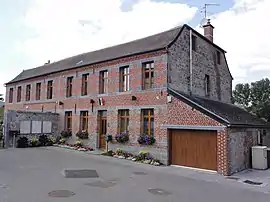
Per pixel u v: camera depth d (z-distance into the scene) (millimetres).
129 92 13898
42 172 9086
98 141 15539
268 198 6969
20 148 16094
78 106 16953
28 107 21516
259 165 11438
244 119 12938
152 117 12914
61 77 18578
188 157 11391
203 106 11188
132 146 13406
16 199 5922
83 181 7977
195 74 14477
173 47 12969
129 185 7711
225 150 10094
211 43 16391
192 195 6957
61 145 17188
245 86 28844
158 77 12695
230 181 8977
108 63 15266
